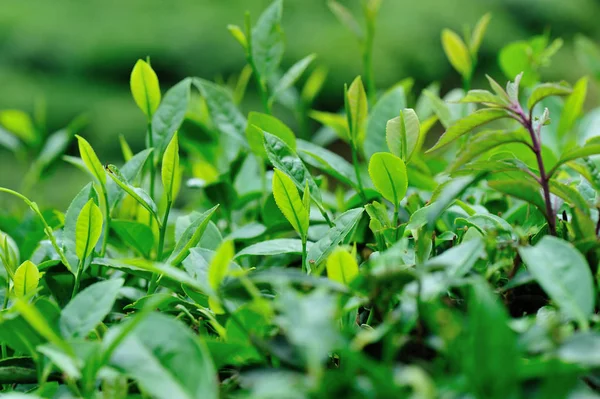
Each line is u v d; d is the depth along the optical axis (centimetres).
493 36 592
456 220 101
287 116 476
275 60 118
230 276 95
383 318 94
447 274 93
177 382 90
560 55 521
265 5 592
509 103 98
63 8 581
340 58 533
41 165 140
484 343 88
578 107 123
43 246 109
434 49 576
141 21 559
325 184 129
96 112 499
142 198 103
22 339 95
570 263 92
